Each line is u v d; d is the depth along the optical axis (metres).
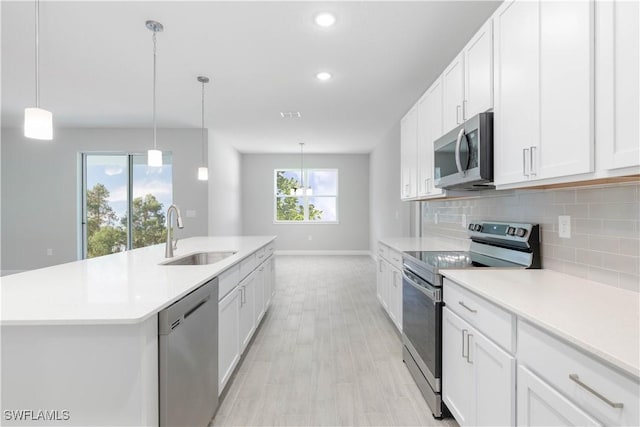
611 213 1.39
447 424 1.78
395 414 1.87
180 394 1.36
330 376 2.30
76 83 3.53
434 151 2.42
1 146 5.48
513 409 1.17
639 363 0.72
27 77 3.38
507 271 1.75
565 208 1.64
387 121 5.07
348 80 3.43
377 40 2.60
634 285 1.29
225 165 6.68
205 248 2.95
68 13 2.24
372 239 7.75
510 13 1.54
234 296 2.21
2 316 1.09
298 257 7.82
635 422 0.72
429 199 3.17
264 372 2.36
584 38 1.11
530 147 1.40
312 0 2.10
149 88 3.66
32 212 5.52
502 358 1.21
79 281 1.59
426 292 1.93
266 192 8.23
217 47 2.72
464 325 1.53
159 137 5.57
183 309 1.39
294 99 4.03
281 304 4.03
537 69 1.35
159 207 5.72
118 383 1.13
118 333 1.13
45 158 5.50
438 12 2.23
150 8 2.18
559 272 1.70
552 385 0.98
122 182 5.71
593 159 1.09
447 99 2.30
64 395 1.13
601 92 1.06
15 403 1.13
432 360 1.86
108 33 2.50
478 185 2.03
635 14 0.95
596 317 1.02
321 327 3.25
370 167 8.03
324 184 8.38
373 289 4.76
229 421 1.81
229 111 4.57
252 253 2.73
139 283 1.54
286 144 6.97
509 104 1.55
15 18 2.30
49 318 1.08
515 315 1.15
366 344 2.84
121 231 5.74
